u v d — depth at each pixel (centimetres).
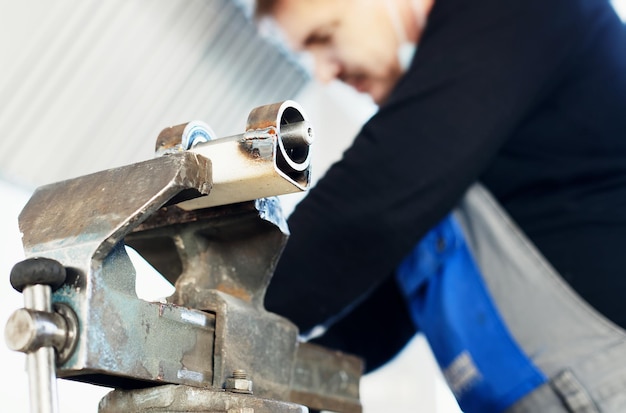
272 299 121
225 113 321
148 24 267
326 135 353
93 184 82
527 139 141
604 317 131
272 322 93
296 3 172
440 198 130
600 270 133
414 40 171
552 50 137
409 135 129
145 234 97
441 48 136
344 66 182
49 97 256
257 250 95
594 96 141
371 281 129
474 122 130
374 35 172
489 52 134
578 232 136
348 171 128
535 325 133
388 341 170
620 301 131
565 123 140
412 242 130
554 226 137
